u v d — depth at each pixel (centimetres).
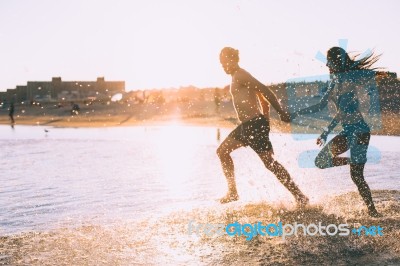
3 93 6619
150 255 317
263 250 318
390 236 337
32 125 3244
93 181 684
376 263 286
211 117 3142
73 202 523
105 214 457
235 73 462
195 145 1330
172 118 3306
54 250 331
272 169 448
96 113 4109
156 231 376
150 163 914
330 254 305
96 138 1759
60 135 2023
